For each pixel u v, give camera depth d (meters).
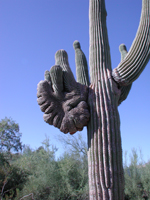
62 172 11.50
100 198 3.16
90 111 3.67
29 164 13.94
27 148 18.69
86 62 4.95
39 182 11.23
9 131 17.62
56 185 11.26
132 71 3.76
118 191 3.20
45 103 3.72
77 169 12.03
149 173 11.70
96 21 4.42
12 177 12.12
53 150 13.09
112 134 3.43
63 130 3.70
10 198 9.92
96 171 3.28
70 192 11.05
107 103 3.63
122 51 4.96
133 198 11.59
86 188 11.09
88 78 4.82
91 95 3.76
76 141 13.38
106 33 4.41
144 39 3.76
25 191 10.78
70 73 3.89
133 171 12.26
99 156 3.33
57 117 3.69
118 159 3.35
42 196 10.93
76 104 3.72
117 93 3.83
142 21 3.87
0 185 11.39
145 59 3.75
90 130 3.58
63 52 4.14
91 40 4.32
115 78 3.85
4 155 14.73
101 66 4.04
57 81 3.70
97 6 4.51
